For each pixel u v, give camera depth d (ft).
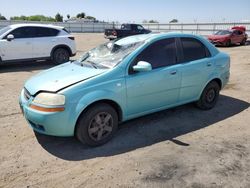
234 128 15.74
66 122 12.14
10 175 10.89
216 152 12.84
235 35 73.51
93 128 12.99
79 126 12.63
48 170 11.27
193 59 16.85
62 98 11.97
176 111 18.29
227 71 19.11
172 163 11.80
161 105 15.57
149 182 10.46
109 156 12.38
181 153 12.69
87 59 15.96
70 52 39.01
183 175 10.93
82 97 12.28
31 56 35.32
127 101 13.83
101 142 13.37
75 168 11.42
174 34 16.28
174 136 14.53
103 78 12.95
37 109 12.23
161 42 15.40
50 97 12.09
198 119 16.99
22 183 10.40
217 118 17.26
